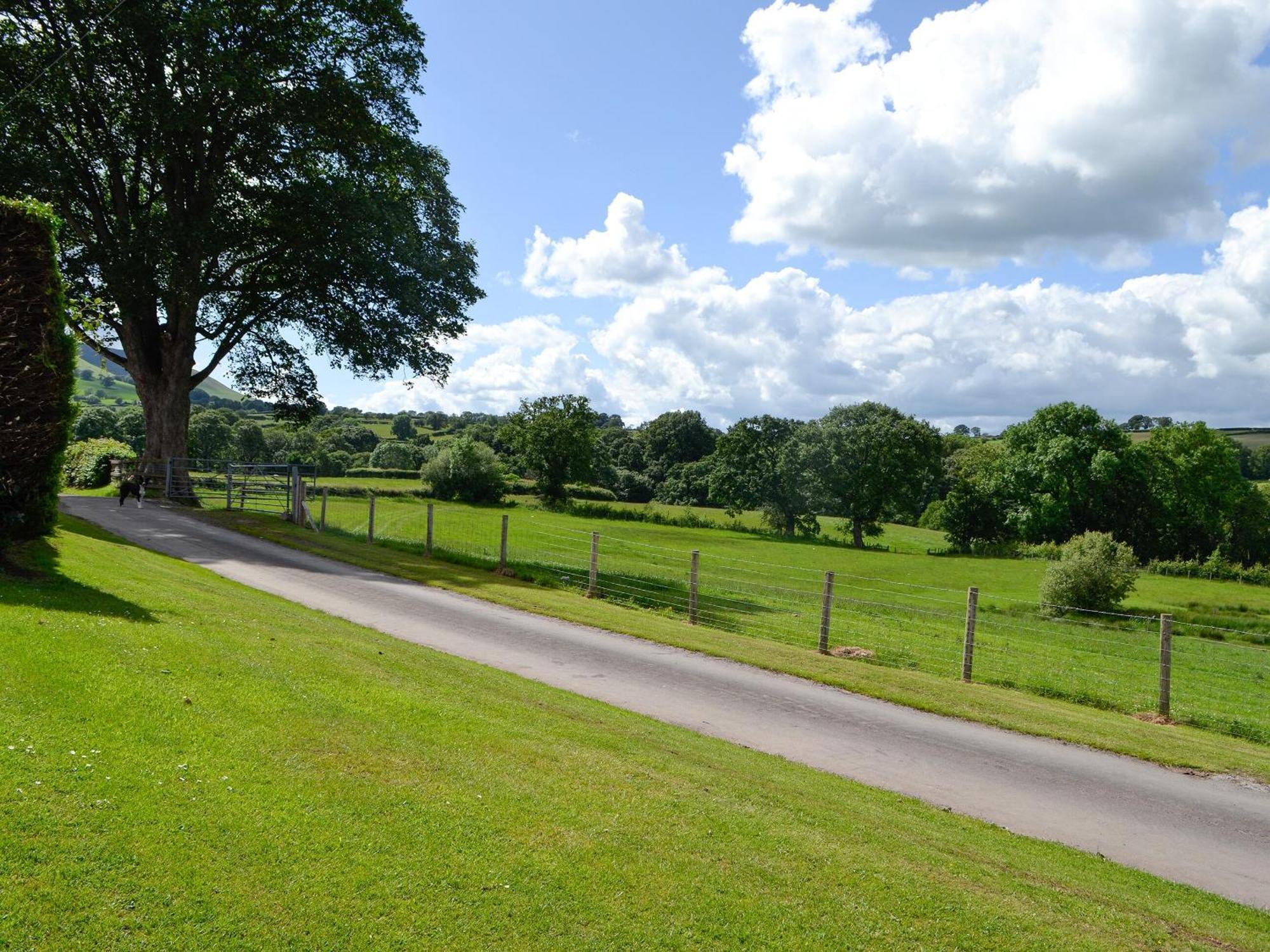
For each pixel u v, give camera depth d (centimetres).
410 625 1455
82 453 4222
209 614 1073
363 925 418
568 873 497
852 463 7488
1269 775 1006
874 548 7150
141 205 3406
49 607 882
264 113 3036
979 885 575
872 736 1040
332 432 12975
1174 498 7119
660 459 12388
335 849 480
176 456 3522
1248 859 741
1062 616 3002
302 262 3216
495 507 7731
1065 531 7238
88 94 2916
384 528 3912
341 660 928
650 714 1030
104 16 2697
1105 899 587
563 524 6562
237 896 423
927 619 2755
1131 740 1112
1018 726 1147
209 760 560
